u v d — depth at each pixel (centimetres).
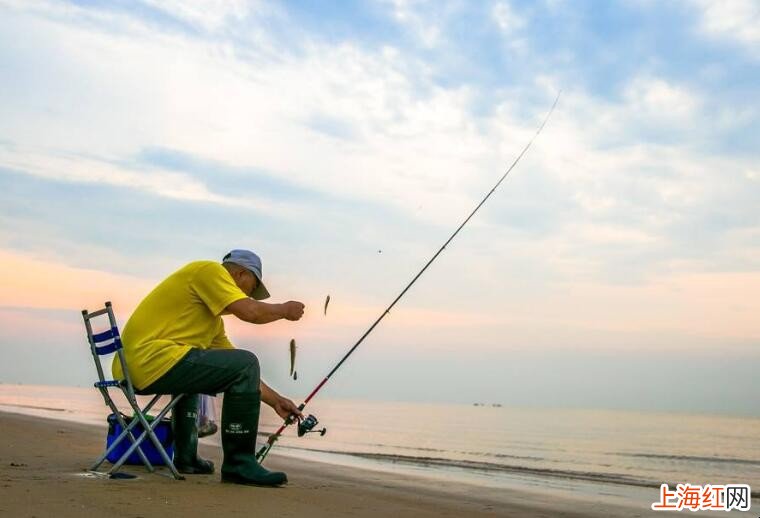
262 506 337
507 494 580
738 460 1427
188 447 443
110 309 389
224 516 303
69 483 360
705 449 1805
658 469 1177
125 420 446
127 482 377
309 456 955
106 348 395
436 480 648
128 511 297
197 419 452
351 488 504
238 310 393
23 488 337
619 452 1630
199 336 407
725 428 3375
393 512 384
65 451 546
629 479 934
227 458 407
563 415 5428
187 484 386
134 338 399
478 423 3497
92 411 1802
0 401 2436
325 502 383
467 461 1108
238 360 402
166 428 453
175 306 402
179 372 390
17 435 687
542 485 739
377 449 1308
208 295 399
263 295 448
